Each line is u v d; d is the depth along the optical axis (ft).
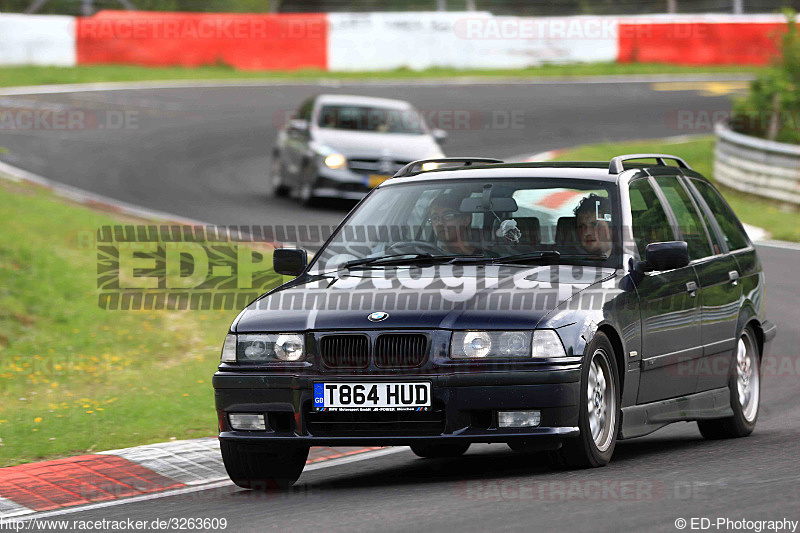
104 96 330.75
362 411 63.36
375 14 398.83
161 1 407.44
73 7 393.29
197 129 291.58
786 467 65.36
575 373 62.75
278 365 65.16
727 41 411.95
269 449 65.67
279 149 216.95
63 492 70.33
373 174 196.65
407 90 358.84
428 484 65.87
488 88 368.07
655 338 71.92
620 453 76.95
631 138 293.43
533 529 51.03
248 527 56.13
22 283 137.08
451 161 83.05
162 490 71.00
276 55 394.11
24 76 350.23
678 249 69.51
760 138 260.42
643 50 412.16
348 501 61.36
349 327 64.13
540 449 62.59
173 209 199.93
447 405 62.49
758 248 179.32
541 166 78.54
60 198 201.05
